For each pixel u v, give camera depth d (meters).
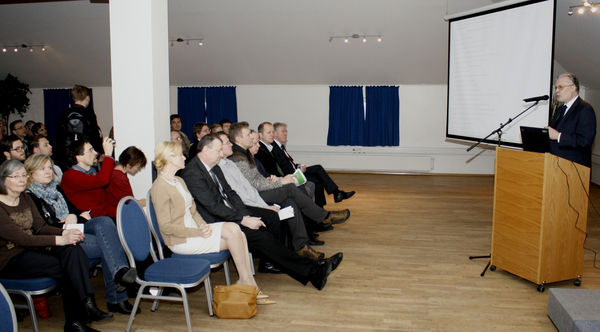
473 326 2.73
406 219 5.48
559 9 5.86
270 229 3.58
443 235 4.77
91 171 3.44
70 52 8.97
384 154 9.33
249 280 2.96
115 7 3.65
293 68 9.00
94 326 2.71
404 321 2.79
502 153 3.46
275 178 4.25
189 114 9.82
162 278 2.56
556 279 3.25
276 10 7.36
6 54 9.20
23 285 2.42
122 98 3.72
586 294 2.75
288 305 3.03
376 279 3.50
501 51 4.29
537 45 3.89
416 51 8.19
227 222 2.98
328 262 3.34
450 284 3.39
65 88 10.32
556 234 3.18
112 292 2.85
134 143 3.74
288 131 9.75
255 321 2.80
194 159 3.18
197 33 8.08
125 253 2.84
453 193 7.24
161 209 2.79
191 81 9.68
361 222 5.32
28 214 2.59
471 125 4.74
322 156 9.59
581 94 8.27
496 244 3.60
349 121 9.30
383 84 9.16
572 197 3.18
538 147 3.14
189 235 2.81
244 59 8.84
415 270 3.70
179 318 2.84
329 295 3.19
